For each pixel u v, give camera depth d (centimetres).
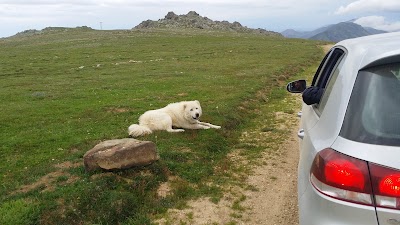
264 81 797
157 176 271
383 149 106
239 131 423
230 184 271
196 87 743
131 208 234
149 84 827
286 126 442
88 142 384
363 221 107
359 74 124
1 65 1492
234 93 635
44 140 402
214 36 3080
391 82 117
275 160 322
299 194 143
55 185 257
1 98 745
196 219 223
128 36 3034
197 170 292
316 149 127
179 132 396
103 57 1647
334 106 131
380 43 136
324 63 237
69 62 1517
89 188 240
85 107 588
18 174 304
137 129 372
